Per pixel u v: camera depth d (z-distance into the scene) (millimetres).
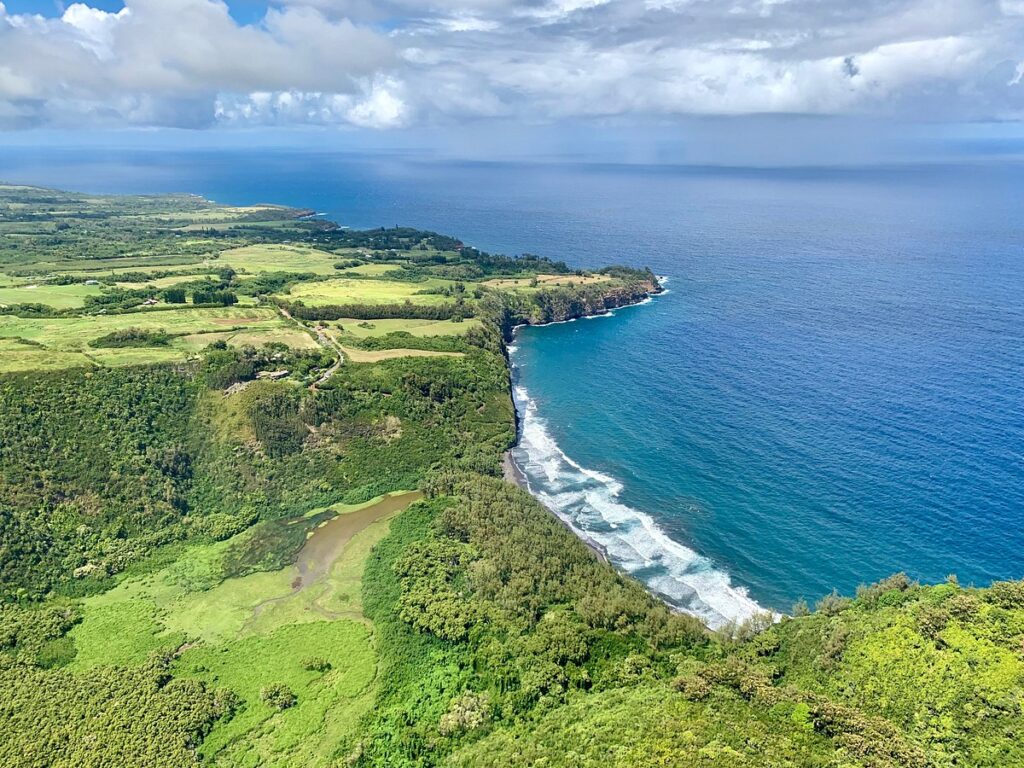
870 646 84750
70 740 81625
